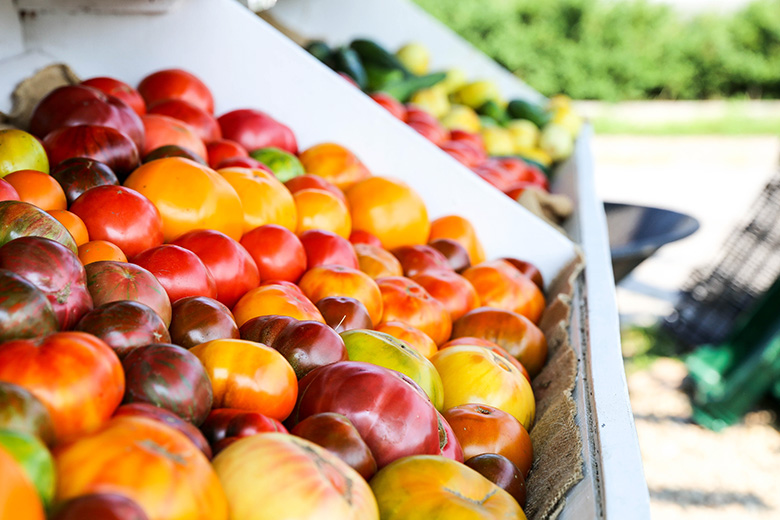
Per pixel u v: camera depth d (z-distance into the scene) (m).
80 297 0.92
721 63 12.20
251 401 0.96
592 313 1.68
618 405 1.22
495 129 3.69
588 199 2.76
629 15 11.72
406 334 1.44
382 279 1.66
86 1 2.09
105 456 0.64
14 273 0.82
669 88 12.50
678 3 14.22
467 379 1.36
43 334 0.81
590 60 11.60
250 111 2.16
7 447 0.58
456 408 1.26
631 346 4.57
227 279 1.33
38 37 2.11
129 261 1.26
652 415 3.87
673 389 4.13
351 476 0.80
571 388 1.38
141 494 0.62
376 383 1.00
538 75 11.59
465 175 2.22
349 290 1.46
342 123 2.24
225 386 0.96
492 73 4.45
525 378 1.49
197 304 1.09
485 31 11.34
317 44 3.42
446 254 2.03
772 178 4.62
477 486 0.95
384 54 3.70
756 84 12.44
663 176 8.71
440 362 1.41
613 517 0.93
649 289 5.48
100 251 1.14
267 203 1.64
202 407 0.86
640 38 11.84
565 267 2.19
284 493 0.73
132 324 0.90
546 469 1.18
